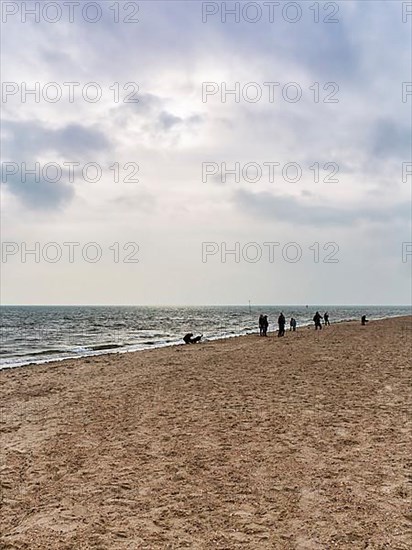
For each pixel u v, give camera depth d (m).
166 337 43.16
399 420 9.18
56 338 42.12
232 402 11.23
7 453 7.76
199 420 9.59
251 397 11.77
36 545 4.61
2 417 10.52
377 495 5.66
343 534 4.71
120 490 6.02
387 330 40.69
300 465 6.79
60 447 8.04
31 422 9.98
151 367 18.47
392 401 10.90
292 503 5.50
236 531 4.83
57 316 108.38
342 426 8.84
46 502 5.71
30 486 6.27
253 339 31.91
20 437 8.79
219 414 10.05
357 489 5.86
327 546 4.48
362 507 5.34
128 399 12.13
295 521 5.03
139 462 7.12
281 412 10.07
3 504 5.70
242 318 99.19
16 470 6.91
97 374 17.00
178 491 5.94
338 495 5.70
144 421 9.68
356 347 24.36
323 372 15.62
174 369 17.59
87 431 9.06
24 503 5.72
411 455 7.11
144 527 4.96
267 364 18.14
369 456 7.11
